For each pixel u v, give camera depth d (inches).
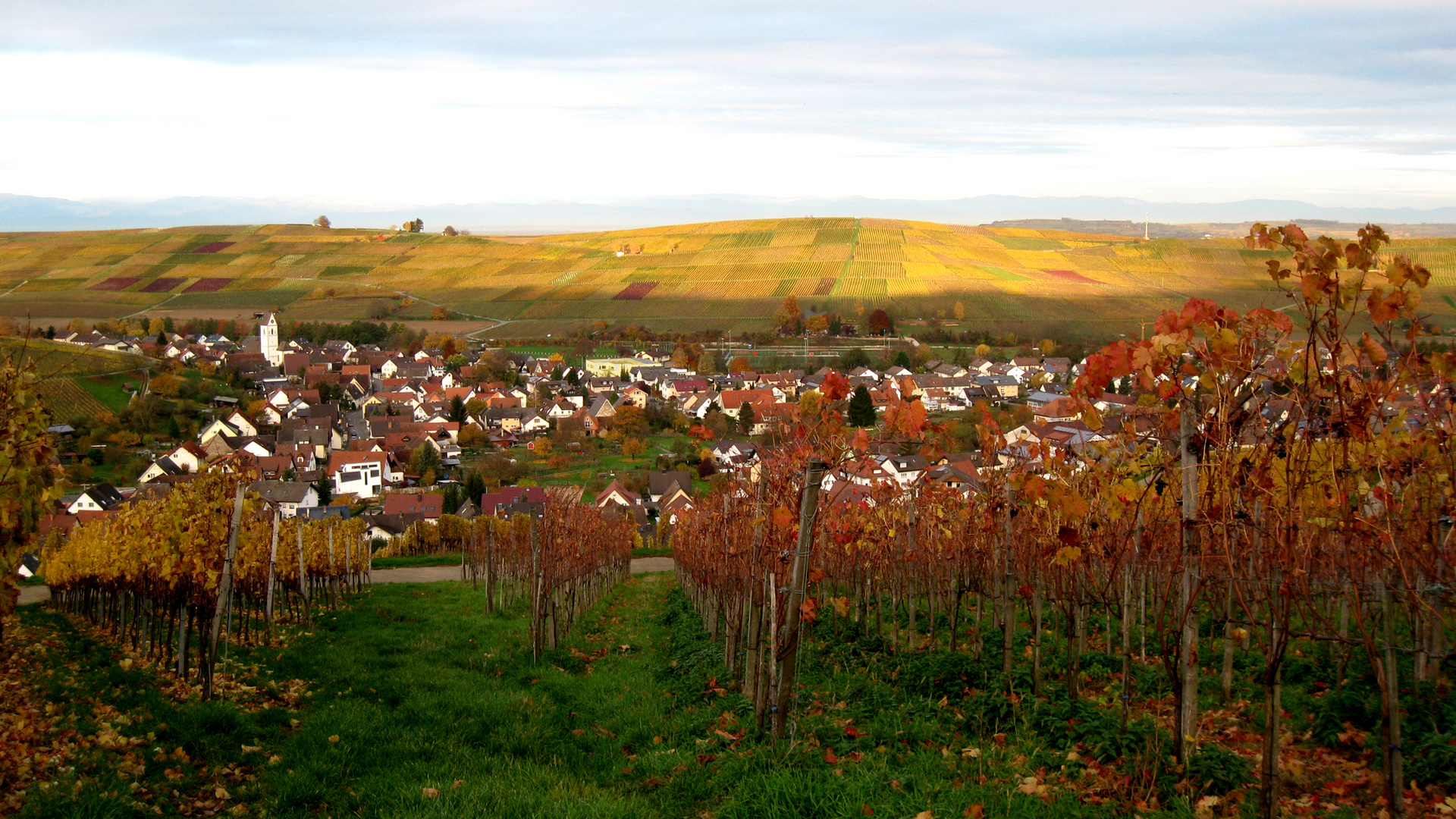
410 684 609.0
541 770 446.6
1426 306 4480.8
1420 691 402.6
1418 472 299.7
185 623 574.9
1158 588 525.0
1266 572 329.1
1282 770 370.3
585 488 2987.2
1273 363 321.1
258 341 6569.9
